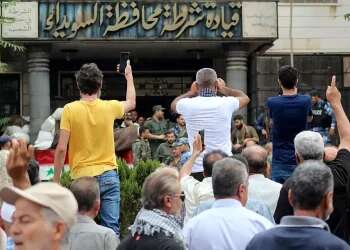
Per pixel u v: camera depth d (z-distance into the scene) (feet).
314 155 27.91
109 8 91.71
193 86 36.40
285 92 35.68
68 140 33.50
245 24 92.94
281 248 19.77
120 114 34.19
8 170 22.91
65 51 97.96
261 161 30.58
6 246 22.18
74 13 91.25
